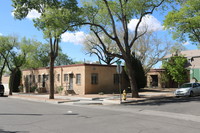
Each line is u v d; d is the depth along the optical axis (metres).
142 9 20.55
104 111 13.41
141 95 24.27
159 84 38.72
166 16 25.95
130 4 19.62
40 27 20.19
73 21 19.84
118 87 30.41
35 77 38.41
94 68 28.22
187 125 8.88
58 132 7.57
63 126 8.61
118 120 9.99
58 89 30.41
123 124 9.02
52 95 23.09
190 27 25.42
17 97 28.00
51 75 23.08
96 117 10.91
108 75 29.52
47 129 8.05
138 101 19.50
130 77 21.81
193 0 24.08
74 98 23.00
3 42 34.69
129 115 11.59
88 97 23.16
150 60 36.22
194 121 9.90
